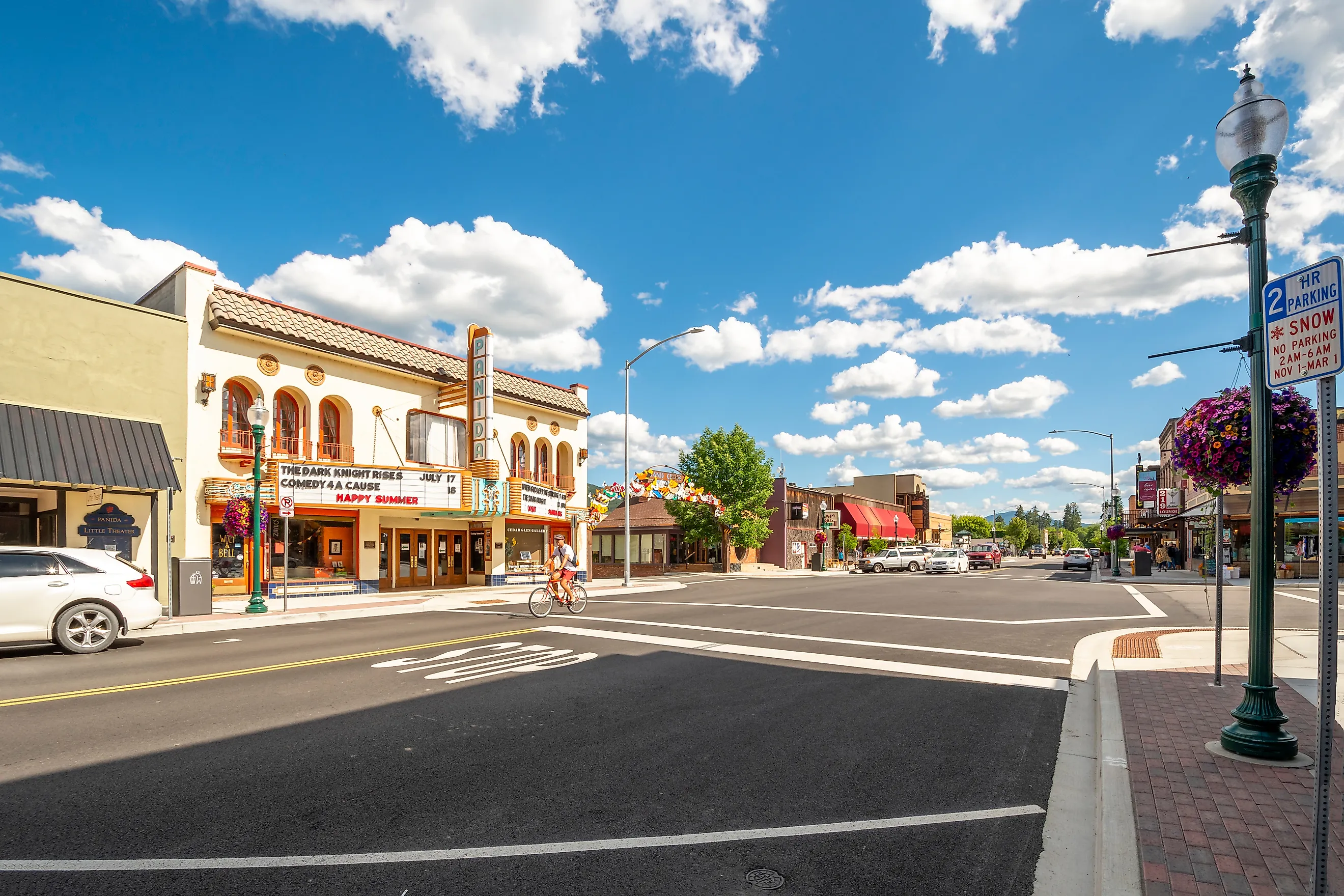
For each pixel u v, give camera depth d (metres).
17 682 8.37
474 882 3.71
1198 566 37.19
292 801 4.75
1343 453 25.97
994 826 4.45
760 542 43.09
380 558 22.03
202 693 7.76
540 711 7.08
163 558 16.05
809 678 8.64
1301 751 5.35
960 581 29.17
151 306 18.97
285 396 19.41
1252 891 3.32
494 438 22.75
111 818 4.45
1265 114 5.31
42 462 13.37
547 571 16.38
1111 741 5.64
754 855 4.03
